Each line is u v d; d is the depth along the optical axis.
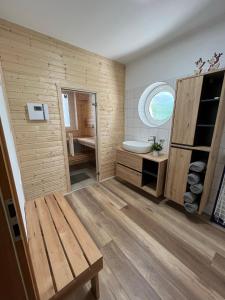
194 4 1.46
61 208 1.47
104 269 1.36
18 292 0.48
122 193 2.68
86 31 1.91
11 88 1.83
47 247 1.04
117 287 1.22
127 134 3.29
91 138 4.09
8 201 0.40
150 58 2.51
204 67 1.86
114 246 1.59
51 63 2.08
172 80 2.26
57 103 2.25
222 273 1.32
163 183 2.32
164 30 1.89
